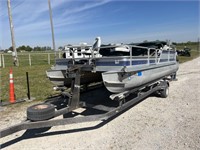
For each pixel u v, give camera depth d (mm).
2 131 2793
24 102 5891
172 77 8688
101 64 3842
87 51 4480
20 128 3023
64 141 3385
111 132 3689
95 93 5594
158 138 3420
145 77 4539
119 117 4438
